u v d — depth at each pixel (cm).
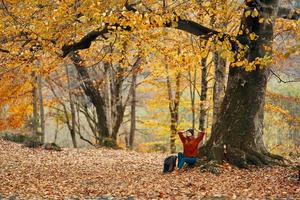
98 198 1206
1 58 1712
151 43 1797
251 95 1620
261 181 1309
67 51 1675
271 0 1544
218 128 1647
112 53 2134
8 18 1562
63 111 3316
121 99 2952
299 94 3597
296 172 1430
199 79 3206
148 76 2967
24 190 1338
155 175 1542
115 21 1302
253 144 1612
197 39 2158
